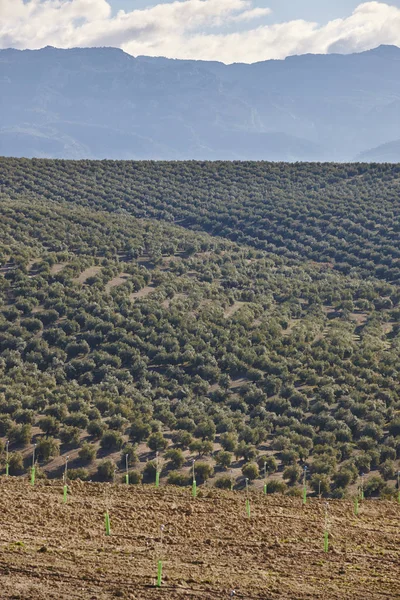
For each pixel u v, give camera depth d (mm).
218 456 81000
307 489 75188
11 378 104188
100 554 27578
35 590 23922
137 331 122188
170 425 93250
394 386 106188
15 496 34188
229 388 108375
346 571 27984
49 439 81375
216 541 30094
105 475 77125
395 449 87125
